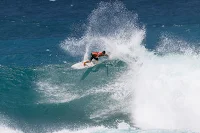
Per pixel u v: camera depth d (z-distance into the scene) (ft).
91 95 269.23
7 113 254.68
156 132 227.40
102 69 294.66
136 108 252.21
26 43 410.11
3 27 471.62
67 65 324.19
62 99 267.59
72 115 251.39
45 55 365.61
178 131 227.81
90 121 243.81
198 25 433.89
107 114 249.96
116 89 272.31
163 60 301.43
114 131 230.89
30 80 295.69
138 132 228.22
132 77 279.49
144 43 385.50
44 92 277.44
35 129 237.86
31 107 261.03
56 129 237.25
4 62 350.84
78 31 437.58
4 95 276.00
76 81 287.48
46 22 481.46
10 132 233.55
